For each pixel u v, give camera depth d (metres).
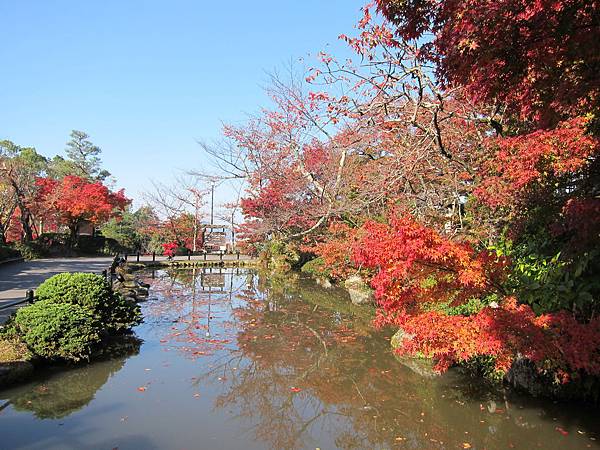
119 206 33.78
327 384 7.05
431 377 7.15
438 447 5.00
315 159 13.03
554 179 5.87
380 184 8.52
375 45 7.23
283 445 5.04
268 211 16.70
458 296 5.52
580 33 3.47
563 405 5.80
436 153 8.91
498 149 7.02
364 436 5.34
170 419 5.53
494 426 5.43
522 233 7.05
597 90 4.08
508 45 3.60
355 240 12.03
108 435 5.01
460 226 9.06
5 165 27.81
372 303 14.13
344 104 8.75
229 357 8.37
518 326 4.74
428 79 7.02
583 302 5.31
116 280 16.06
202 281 20.61
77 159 53.69
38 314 7.20
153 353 8.41
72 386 6.52
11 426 5.16
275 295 16.41
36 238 30.83
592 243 5.09
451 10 3.74
